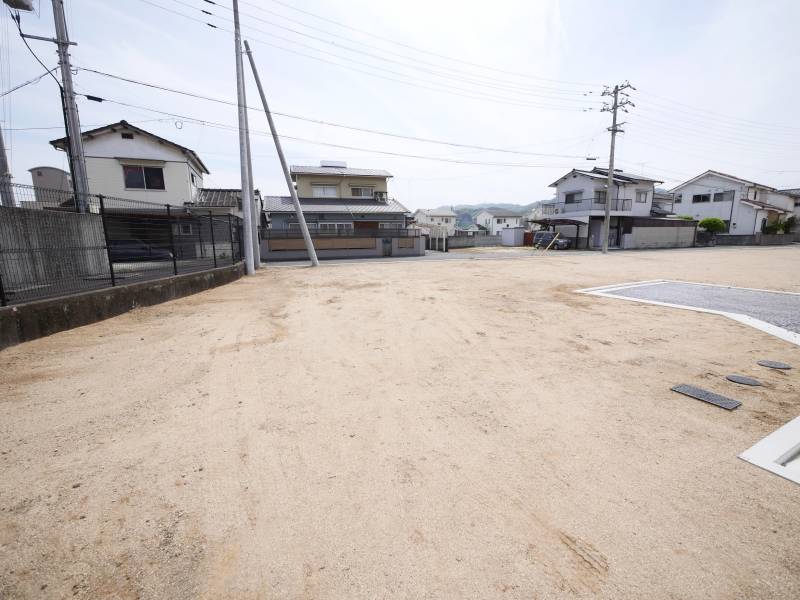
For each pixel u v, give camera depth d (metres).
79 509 1.82
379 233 21.55
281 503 1.86
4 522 1.73
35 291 5.33
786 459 2.21
